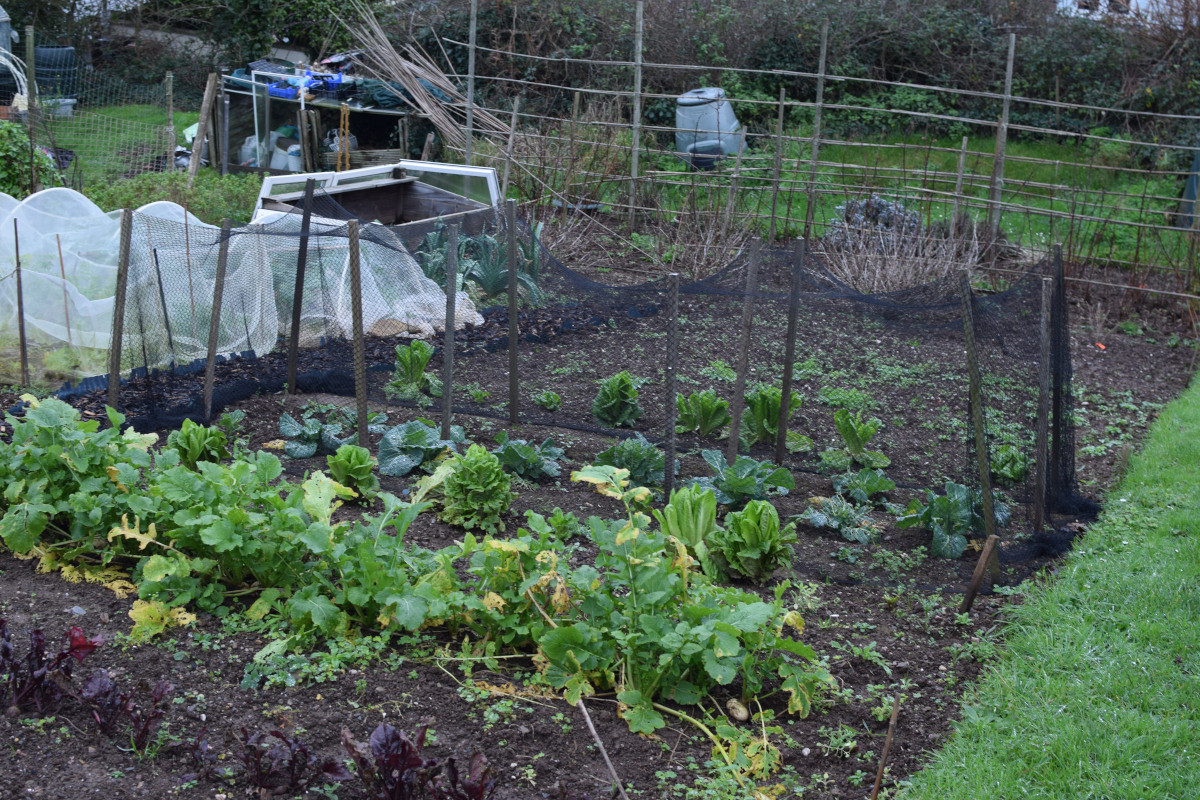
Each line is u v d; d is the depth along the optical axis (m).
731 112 16.03
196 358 7.28
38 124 12.96
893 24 18.45
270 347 7.70
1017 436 5.67
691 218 12.67
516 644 3.84
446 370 5.89
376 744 2.81
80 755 3.09
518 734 3.36
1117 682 3.89
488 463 5.07
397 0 19.38
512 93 18.44
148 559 4.00
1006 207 12.22
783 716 3.65
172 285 7.04
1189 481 6.20
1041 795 3.23
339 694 3.49
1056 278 5.57
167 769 3.06
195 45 21.95
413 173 11.31
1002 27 18.83
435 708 3.47
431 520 5.15
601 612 3.65
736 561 4.63
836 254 11.38
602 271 11.74
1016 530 5.49
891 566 5.03
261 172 15.30
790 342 6.21
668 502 5.54
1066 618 4.44
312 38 19.80
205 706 3.37
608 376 7.79
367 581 3.78
